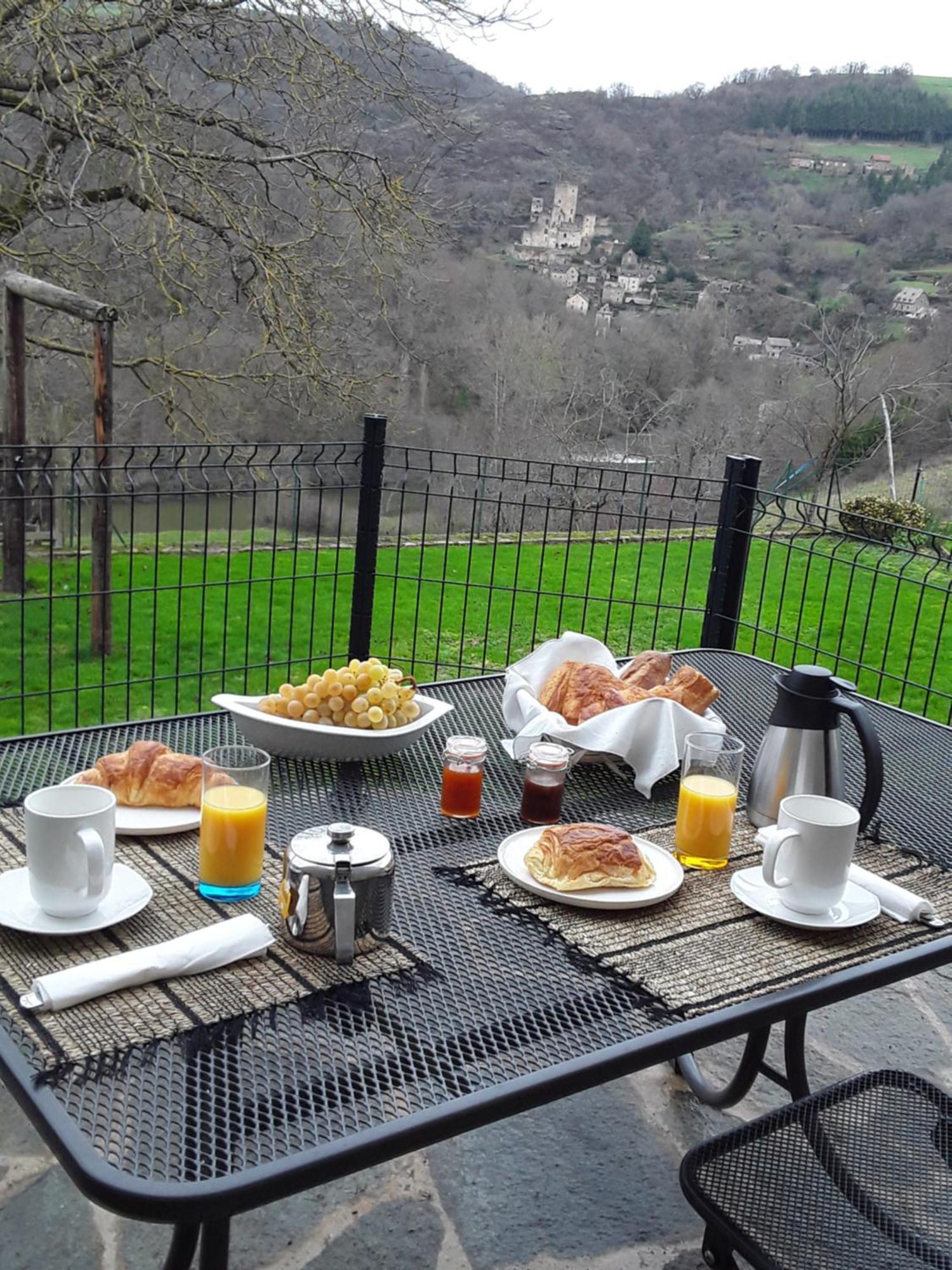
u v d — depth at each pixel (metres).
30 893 1.35
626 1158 2.19
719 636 3.66
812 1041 2.59
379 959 1.31
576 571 8.23
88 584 7.45
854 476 12.60
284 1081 1.08
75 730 2.03
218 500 9.24
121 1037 1.12
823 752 1.77
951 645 7.05
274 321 8.23
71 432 9.35
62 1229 1.92
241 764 1.48
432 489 9.93
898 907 1.51
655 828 1.77
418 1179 2.09
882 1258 1.38
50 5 6.76
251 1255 1.89
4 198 8.12
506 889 1.52
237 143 8.23
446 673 6.03
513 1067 1.12
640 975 1.32
